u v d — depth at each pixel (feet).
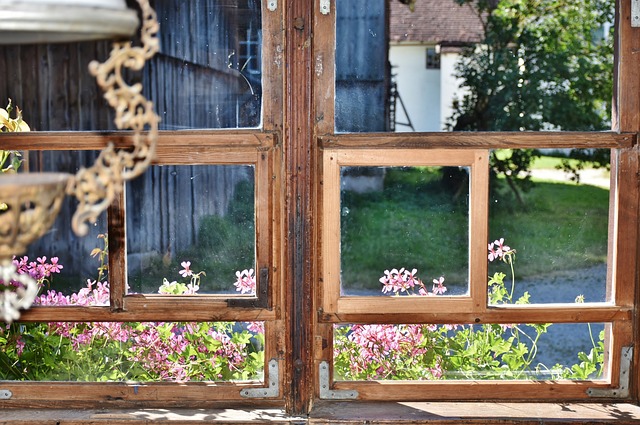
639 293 7.73
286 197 7.41
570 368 8.04
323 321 7.70
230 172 7.63
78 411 7.68
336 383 7.82
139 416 7.49
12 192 3.49
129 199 7.70
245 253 7.70
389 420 7.27
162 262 7.74
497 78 23.53
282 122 7.50
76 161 7.94
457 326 8.19
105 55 8.41
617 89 7.63
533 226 9.46
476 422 7.29
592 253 9.37
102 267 7.91
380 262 9.07
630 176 7.64
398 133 7.57
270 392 7.75
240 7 7.59
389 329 8.07
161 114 7.82
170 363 8.02
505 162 20.63
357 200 11.42
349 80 8.11
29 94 8.42
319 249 7.64
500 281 9.03
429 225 9.07
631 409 7.59
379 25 12.28
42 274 7.97
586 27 23.25
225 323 7.92
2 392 7.79
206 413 7.57
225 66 7.65
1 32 4.20
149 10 4.01
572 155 21.94
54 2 3.47
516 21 23.50
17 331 8.05
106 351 8.07
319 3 7.54
